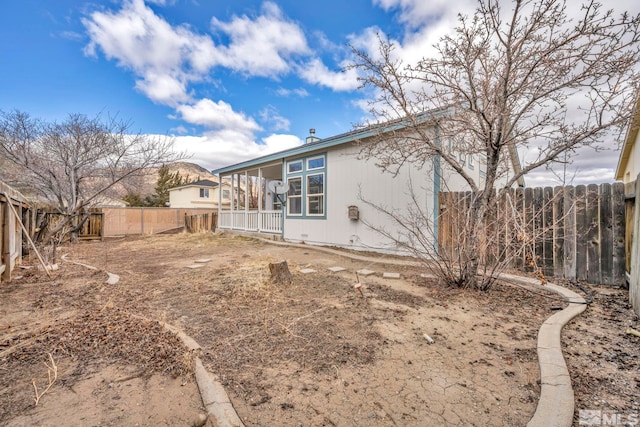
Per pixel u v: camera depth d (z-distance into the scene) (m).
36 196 10.36
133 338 2.72
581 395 1.89
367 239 7.91
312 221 9.49
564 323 2.98
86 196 10.45
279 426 1.65
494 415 1.73
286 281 4.76
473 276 4.36
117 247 9.80
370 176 7.83
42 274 5.50
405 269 5.81
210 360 2.34
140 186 11.53
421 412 1.76
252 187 21.03
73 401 1.84
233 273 5.44
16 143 8.38
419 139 4.39
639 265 3.18
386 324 3.09
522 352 2.49
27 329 2.94
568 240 4.89
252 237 11.27
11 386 1.99
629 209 4.21
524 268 5.31
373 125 5.15
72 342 2.64
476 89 4.17
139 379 2.10
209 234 13.12
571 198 4.87
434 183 6.58
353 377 2.13
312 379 2.10
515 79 3.81
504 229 4.35
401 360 2.37
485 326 3.04
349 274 5.39
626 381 2.04
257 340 2.72
